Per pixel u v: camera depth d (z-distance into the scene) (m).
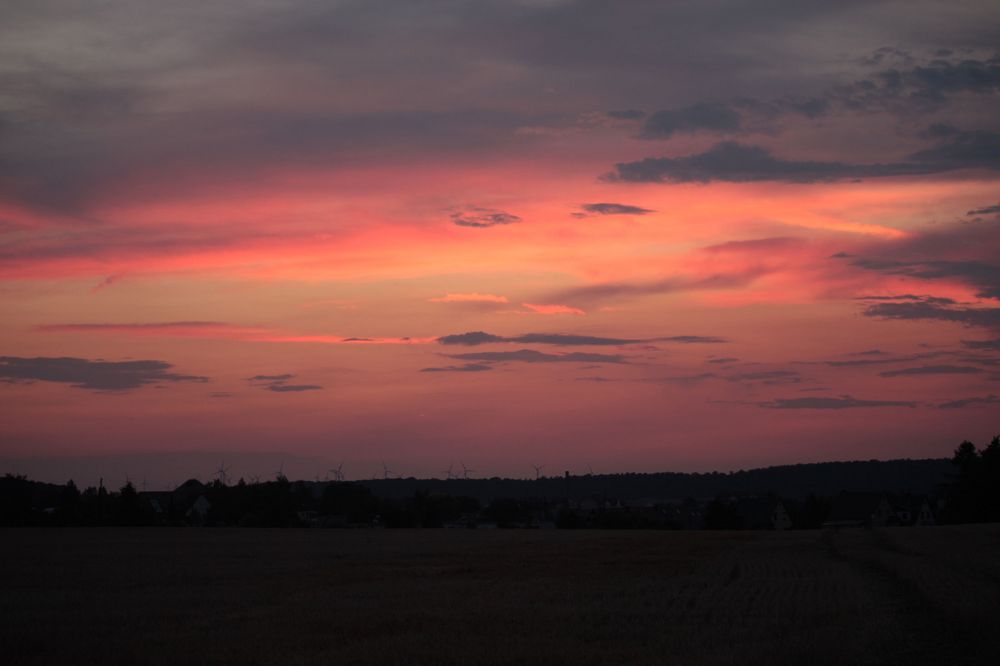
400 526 147.62
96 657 19.73
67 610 28.27
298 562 52.19
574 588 34.66
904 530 83.19
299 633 23.00
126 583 38.28
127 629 23.84
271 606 29.11
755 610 26.36
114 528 115.44
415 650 19.75
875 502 160.75
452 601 29.98
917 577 32.38
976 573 34.12
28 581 39.16
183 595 32.72
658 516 163.38
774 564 46.78
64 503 141.38
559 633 22.48
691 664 17.44
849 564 45.03
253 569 46.22
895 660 17.44
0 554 60.41
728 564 47.84
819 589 32.50
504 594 32.47
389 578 40.72
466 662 18.39
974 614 21.67
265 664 18.69
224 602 30.39
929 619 23.08
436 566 48.56
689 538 84.50
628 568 46.25
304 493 177.25
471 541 81.00
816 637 19.55
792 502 181.25
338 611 27.27
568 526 137.62
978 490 112.56
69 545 72.00
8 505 125.38
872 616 23.67
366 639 21.78
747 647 18.84
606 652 19.41
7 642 21.56
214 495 156.00
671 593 31.94
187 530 110.12
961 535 69.62
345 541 81.00
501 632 22.81
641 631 22.58
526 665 18.12
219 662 19.03
